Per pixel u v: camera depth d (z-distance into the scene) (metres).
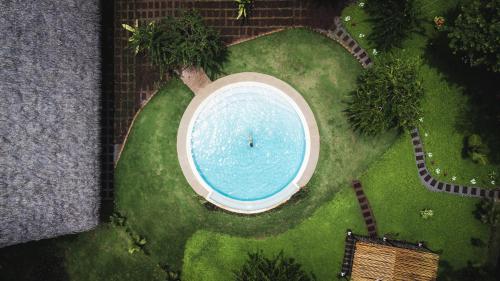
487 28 16.03
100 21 18.48
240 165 19.95
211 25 19.50
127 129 19.95
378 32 18.73
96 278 20.14
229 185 19.89
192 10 18.78
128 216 20.03
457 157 19.19
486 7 16.00
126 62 19.78
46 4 16.50
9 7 15.70
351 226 19.39
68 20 17.16
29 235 17.27
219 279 19.70
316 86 19.36
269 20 19.31
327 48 19.23
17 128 16.20
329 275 19.42
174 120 19.78
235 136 19.94
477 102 19.03
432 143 19.19
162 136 19.83
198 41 18.06
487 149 19.05
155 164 19.89
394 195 19.31
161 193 19.89
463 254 19.22
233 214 19.67
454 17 18.62
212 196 19.80
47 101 16.83
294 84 19.45
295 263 19.48
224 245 19.70
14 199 16.48
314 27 19.23
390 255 17.48
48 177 17.16
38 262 20.22
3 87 15.75
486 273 18.75
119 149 20.03
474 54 17.14
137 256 19.98
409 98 17.23
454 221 19.25
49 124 16.95
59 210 17.66
